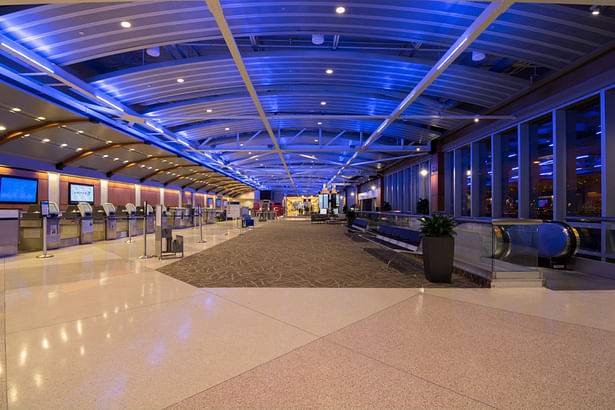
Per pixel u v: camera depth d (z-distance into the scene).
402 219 7.81
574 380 1.94
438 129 14.18
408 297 3.85
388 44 8.18
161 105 11.45
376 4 5.56
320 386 1.86
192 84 9.09
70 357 2.21
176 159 18.95
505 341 2.53
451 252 4.65
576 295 3.98
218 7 4.50
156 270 5.51
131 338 2.55
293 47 8.27
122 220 11.87
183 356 2.24
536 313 3.24
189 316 3.11
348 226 16.69
